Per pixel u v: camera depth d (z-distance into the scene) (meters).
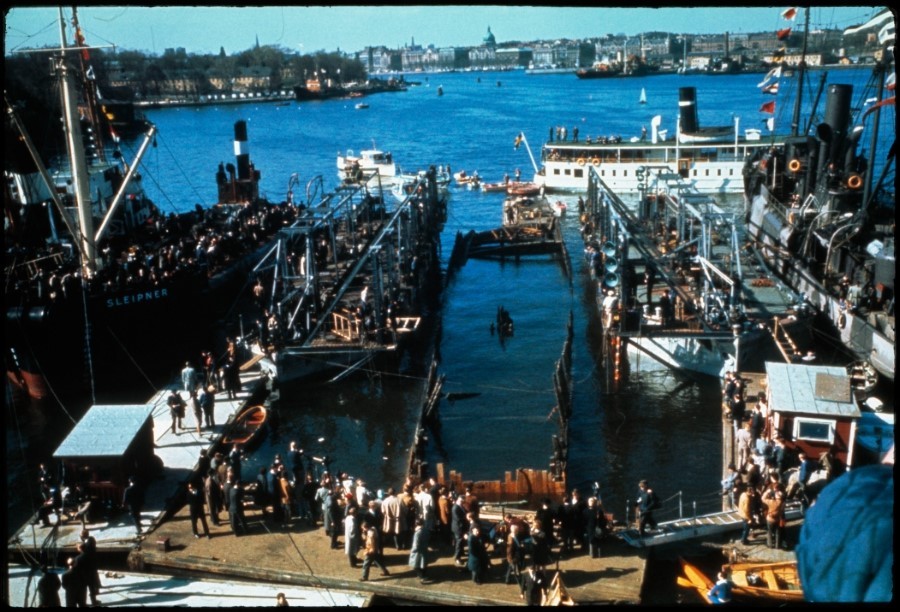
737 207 88.44
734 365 40.81
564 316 55.97
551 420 38.97
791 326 42.62
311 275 46.06
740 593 21.36
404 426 38.50
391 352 43.91
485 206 98.75
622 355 41.91
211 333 49.62
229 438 34.88
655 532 24.77
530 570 21.59
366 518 23.80
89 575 21.16
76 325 38.69
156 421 35.47
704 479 32.53
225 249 58.31
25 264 44.09
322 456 35.62
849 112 54.25
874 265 43.00
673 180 61.72
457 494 25.06
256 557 24.22
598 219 68.69
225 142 176.88
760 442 27.22
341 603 21.73
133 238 58.31
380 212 77.19
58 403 39.91
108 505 26.97
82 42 41.78
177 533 25.75
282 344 42.28
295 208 72.75
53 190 42.00
